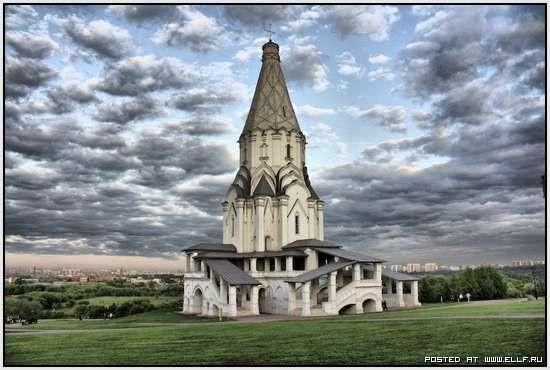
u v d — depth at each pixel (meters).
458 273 89.62
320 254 72.19
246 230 76.12
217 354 33.56
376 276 66.50
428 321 42.81
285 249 72.56
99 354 34.72
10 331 48.91
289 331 42.00
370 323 44.44
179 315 68.69
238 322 53.50
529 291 86.62
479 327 37.47
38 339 42.00
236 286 63.62
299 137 82.12
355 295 63.75
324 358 31.41
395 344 34.00
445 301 83.25
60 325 57.28
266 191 75.88
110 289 138.75
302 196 77.62
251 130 80.75
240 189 77.81
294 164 79.88
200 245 74.25
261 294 70.19
